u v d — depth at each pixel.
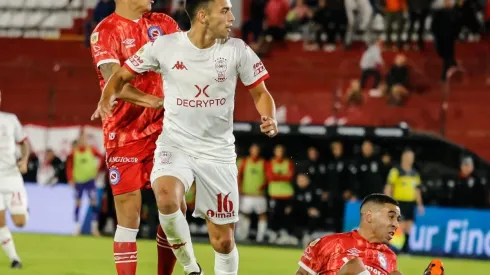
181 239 20.67
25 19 80.31
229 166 21.28
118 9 23.53
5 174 37.81
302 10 70.12
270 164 53.66
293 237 53.94
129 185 22.97
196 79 20.39
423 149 55.69
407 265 43.88
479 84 66.88
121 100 22.73
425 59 67.81
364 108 63.62
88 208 55.81
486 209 50.91
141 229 53.81
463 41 69.75
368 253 20.17
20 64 73.94
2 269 36.22
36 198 56.75
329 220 53.56
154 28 23.53
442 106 63.50
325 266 20.25
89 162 55.38
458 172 55.50
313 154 53.84
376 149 55.97
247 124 55.38
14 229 56.47
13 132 38.16
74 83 71.31
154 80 23.09
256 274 37.03
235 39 20.78
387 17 67.94
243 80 20.98
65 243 48.56
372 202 20.25
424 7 67.75
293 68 69.88
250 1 71.75
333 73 69.06
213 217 21.53
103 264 38.69
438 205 54.34
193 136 20.81
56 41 76.69
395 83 63.12
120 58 23.22
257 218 54.81
